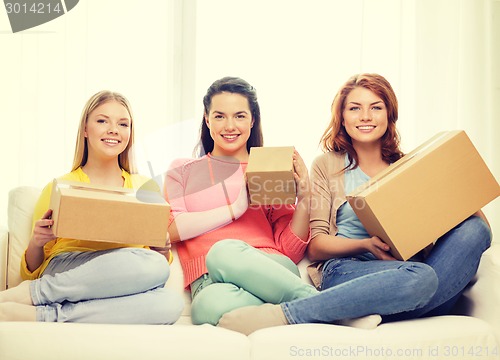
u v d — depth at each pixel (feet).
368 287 7.16
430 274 7.28
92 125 8.40
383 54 11.49
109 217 7.33
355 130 8.90
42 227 7.52
